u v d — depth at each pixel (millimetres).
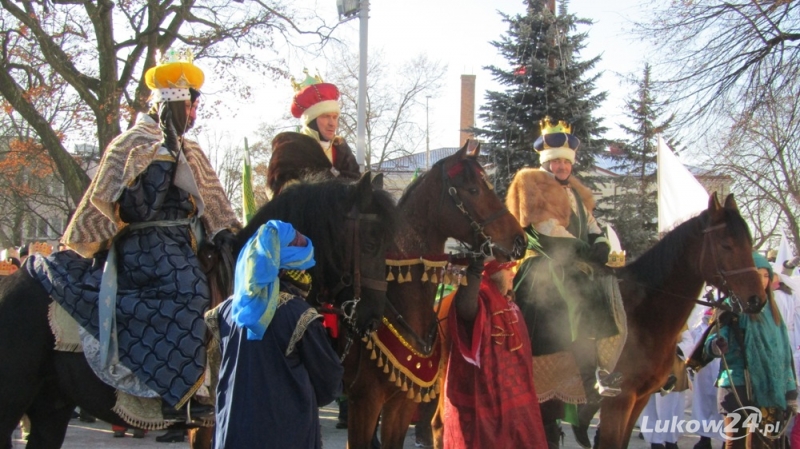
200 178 5012
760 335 7227
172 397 4562
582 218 6520
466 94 34594
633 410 6422
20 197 25984
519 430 5453
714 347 7086
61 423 5062
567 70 16609
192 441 5105
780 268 10172
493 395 5445
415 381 5191
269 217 4934
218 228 5098
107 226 4766
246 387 3906
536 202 6145
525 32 16766
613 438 6059
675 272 6230
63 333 4613
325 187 4875
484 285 5738
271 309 3904
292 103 6621
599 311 6008
